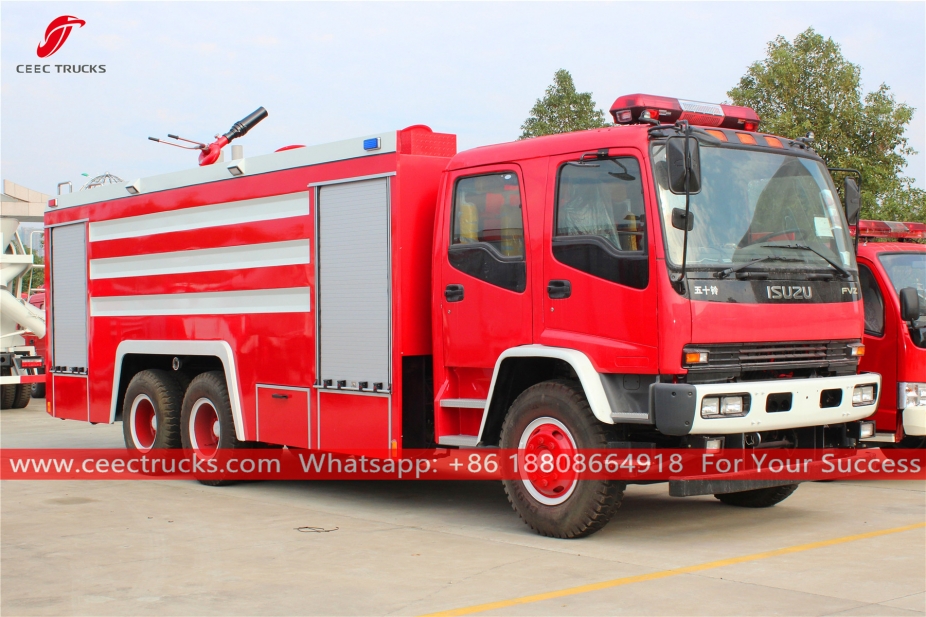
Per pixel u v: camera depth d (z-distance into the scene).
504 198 7.16
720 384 6.20
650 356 6.21
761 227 6.77
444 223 7.52
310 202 8.37
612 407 6.47
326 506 8.47
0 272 17.20
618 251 6.41
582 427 6.58
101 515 8.03
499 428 7.30
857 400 7.10
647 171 6.32
